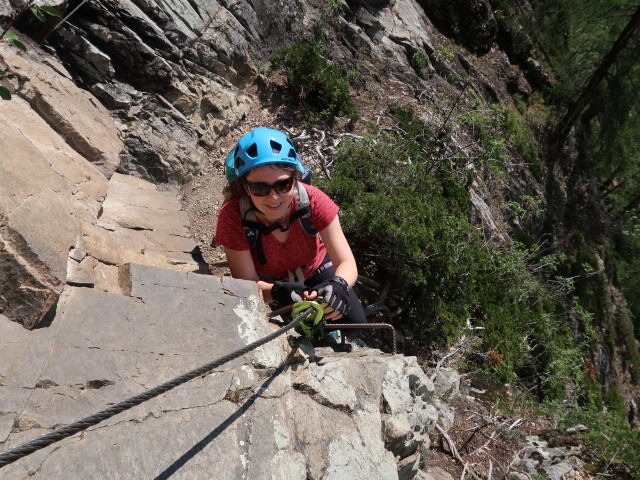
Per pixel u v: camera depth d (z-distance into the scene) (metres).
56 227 2.54
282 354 2.57
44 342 2.01
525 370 7.35
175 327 2.33
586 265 12.05
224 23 6.76
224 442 2.08
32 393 1.83
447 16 14.52
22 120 3.83
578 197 16.30
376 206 5.32
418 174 6.22
